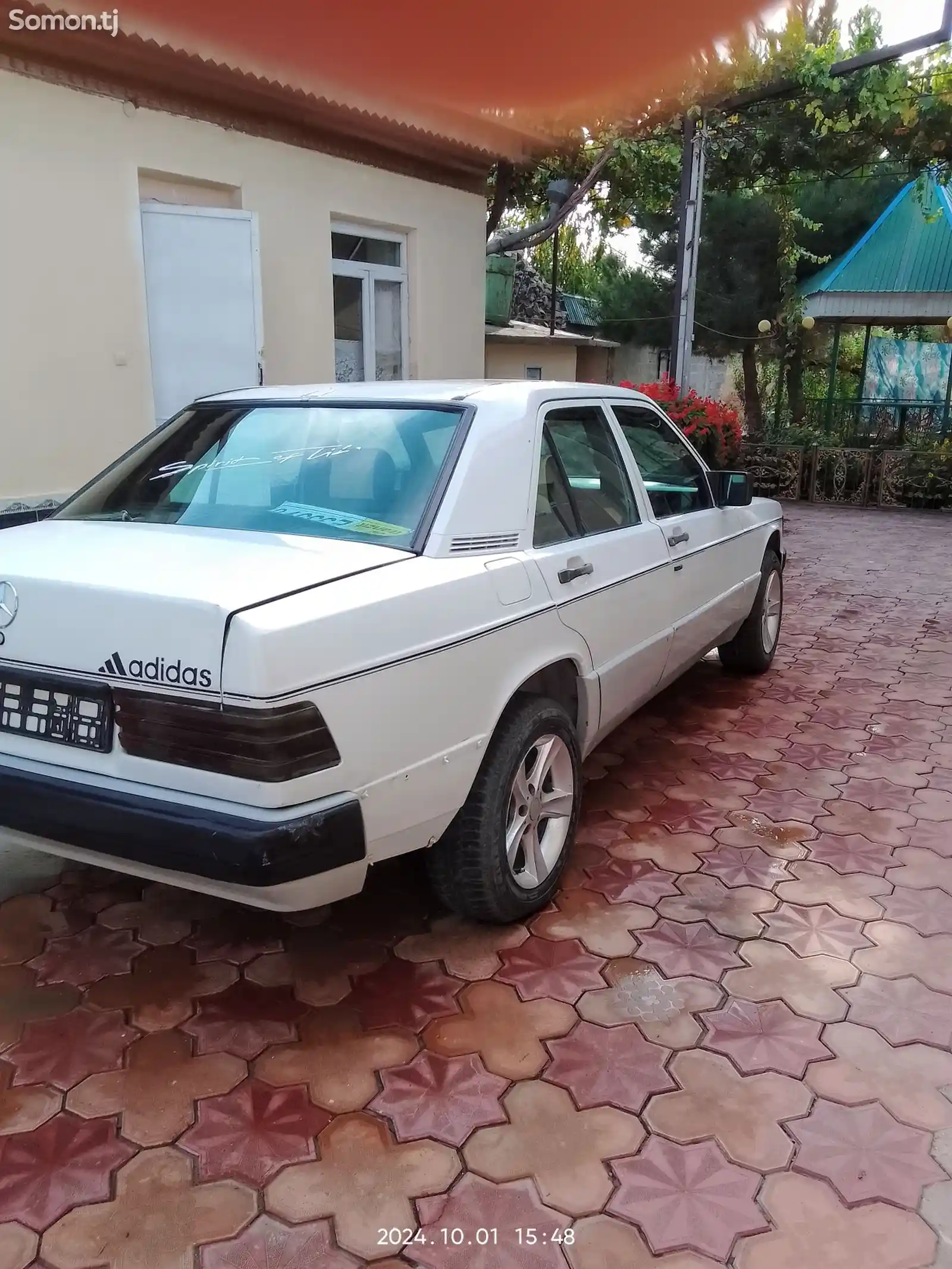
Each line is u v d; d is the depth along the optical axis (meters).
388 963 3.04
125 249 6.32
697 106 10.02
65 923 3.25
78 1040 2.68
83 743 2.52
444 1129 2.38
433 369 9.34
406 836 2.69
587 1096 2.49
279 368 7.68
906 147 12.63
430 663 2.65
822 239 16.66
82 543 2.88
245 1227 2.12
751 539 5.40
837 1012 2.82
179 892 3.45
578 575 3.39
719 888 3.49
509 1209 2.17
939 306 14.63
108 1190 2.20
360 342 8.64
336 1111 2.44
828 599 8.24
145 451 3.61
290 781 2.32
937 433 16.52
